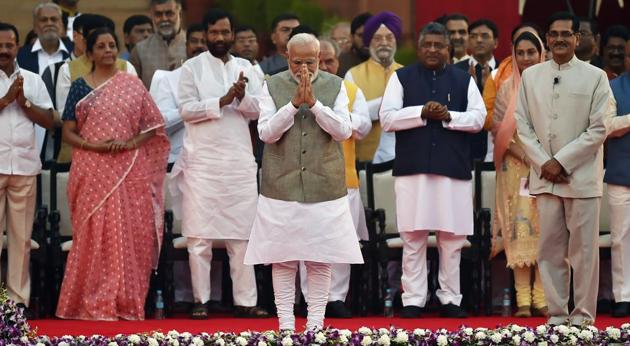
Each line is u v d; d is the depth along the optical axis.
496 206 25.55
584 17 29.73
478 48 28.39
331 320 24.31
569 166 21.80
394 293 27.02
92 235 24.77
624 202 24.98
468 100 25.00
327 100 20.42
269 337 19.08
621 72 27.92
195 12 47.00
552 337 19.42
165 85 26.69
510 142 25.31
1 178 24.88
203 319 24.67
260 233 20.41
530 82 22.47
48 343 19.06
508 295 25.58
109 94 25.17
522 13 32.12
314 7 47.25
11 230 25.08
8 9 36.53
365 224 25.77
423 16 36.78
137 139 25.19
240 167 25.06
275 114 20.17
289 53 20.59
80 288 24.77
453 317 24.89
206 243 24.95
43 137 26.72
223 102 24.77
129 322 24.17
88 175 24.84
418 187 24.72
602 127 21.89
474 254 25.56
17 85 24.67
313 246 20.23
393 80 25.22
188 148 25.19
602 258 25.70
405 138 24.91
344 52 30.89
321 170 20.31
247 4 46.16
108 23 26.78
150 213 25.22
